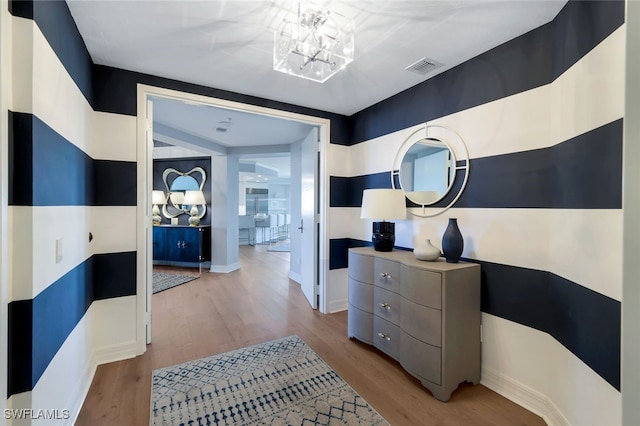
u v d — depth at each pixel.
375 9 1.65
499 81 2.01
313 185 3.57
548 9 1.64
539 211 1.79
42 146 1.28
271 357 2.39
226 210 5.56
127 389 1.95
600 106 1.35
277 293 4.16
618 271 1.25
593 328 1.37
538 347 1.77
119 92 2.35
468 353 2.00
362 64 2.28
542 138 1.78
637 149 0.87
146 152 2.50
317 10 1.61
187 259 5.64
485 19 1.74
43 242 1.29
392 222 2.79
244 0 1.58
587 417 1.40
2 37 1.08
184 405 1.80
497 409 1.81
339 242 3.49
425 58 2.19
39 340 1.24
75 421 1.67
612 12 1.28
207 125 4.09
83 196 1.94
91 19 1.73
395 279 2.26
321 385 2.02
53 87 1.41
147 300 2.57
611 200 1.29
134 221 2.40
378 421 1.69
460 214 2.26
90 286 2.11
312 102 3.11
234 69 2.38
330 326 3.02
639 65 0.86
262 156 5.84
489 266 2.05
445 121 2.38
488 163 2.07
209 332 2.85
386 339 2.33
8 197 1.12
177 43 2.00
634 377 0.87
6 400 1.10
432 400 1.88
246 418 1.70
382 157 3.05
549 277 1.73
